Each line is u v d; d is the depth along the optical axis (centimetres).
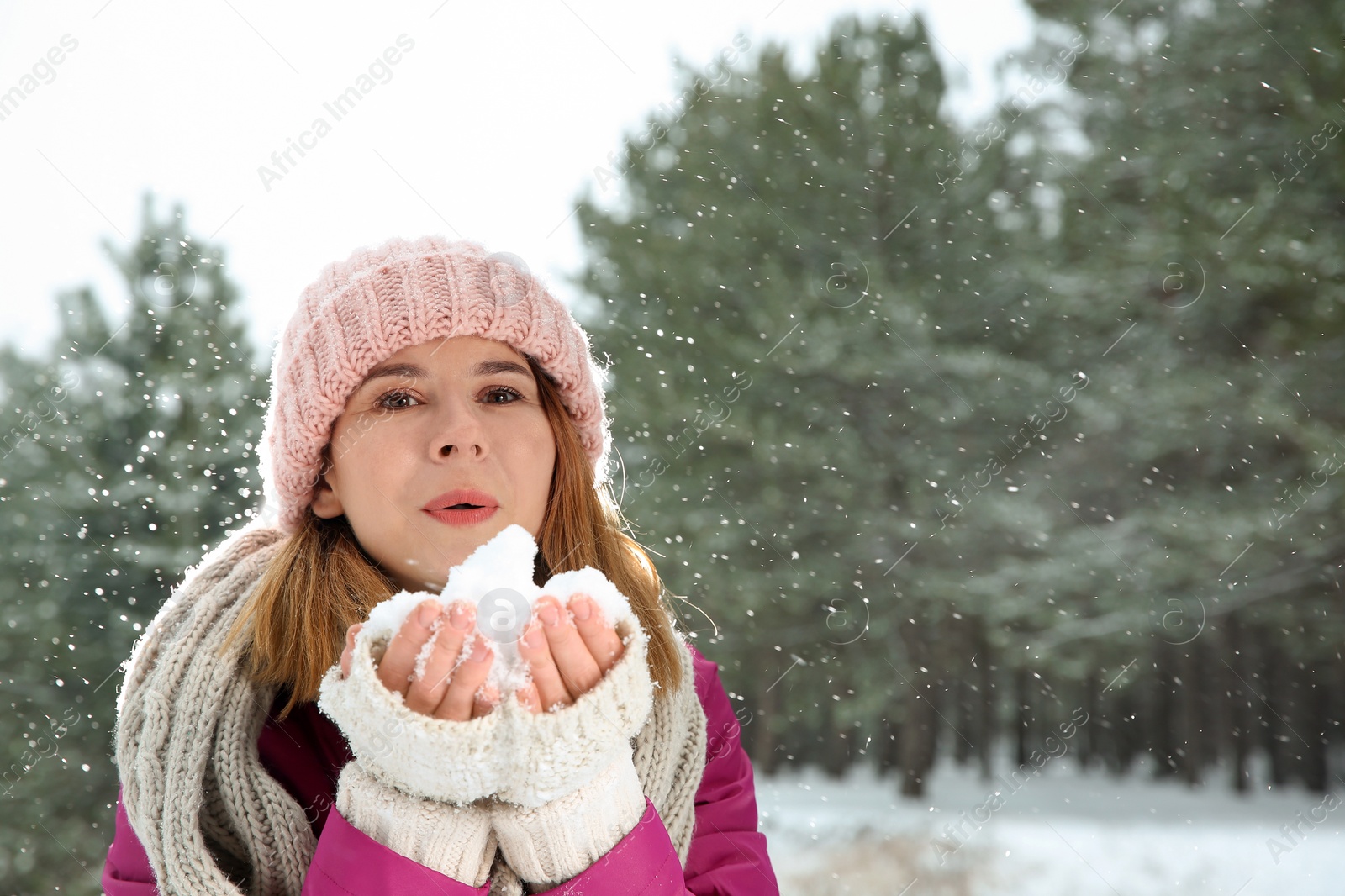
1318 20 1120
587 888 95
